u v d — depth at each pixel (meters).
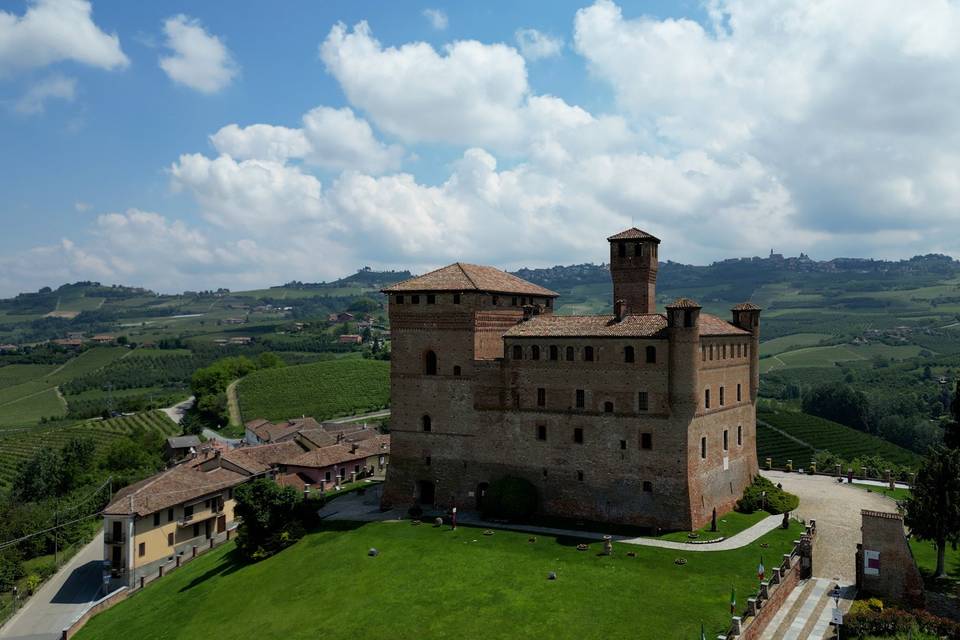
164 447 169.62
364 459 125.81
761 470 111.56
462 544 74.81
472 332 87.06
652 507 76.44
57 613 87.88
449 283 88.94
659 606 58.19
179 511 98.81
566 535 75.75
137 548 92.19
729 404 85.69
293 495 85.19
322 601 66.19
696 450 76.69
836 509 84.31
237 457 120.81
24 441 191.50
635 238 86.81
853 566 66.31
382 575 69.25
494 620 58.47
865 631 52.34
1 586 95.38
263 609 67.62
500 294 91.12
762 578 57.50
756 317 92.75
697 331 74.94
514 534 76.94
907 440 182.75
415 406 90.75
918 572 58.16
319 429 155.38
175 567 93.31
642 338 77.00
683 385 74.69
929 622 52.31
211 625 67.50
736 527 76.81
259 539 82.69
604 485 79.31
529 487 82.31
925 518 60.72
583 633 55.09
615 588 61.91
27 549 108.44
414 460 90.75
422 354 90.31
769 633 54.03
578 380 80.94
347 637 58.66
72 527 115.06
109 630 74.56
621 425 78.38
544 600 60.78
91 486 134.38
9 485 153.12
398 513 88.44
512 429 84.94
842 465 117.38
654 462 76.50
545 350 83.06
